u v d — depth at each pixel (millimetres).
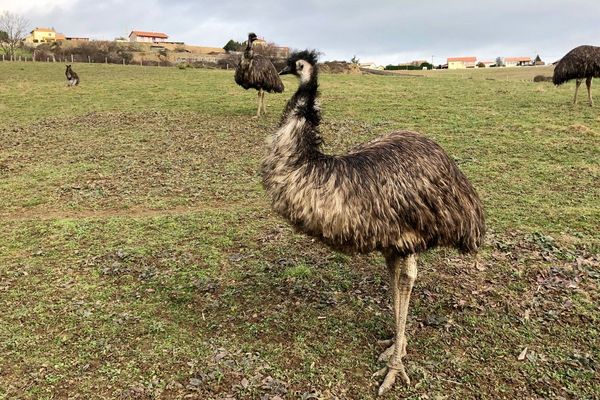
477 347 5027
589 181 10289
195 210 9070
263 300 5863
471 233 4641
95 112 19188
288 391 4418
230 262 6828
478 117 16984
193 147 13617
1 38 66375
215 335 5223
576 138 13781
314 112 4469
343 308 5684
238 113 18625
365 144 4848
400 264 4875
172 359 4828
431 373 4664
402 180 4332
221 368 4668
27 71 34938
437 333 5234
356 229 4242
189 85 26750
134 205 9367
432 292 6012
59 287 6215
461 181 4676
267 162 4527
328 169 4301
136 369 4695
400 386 4492
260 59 17188
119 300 5910
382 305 5750
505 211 8617
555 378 4590
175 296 5969
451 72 54906
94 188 10328
